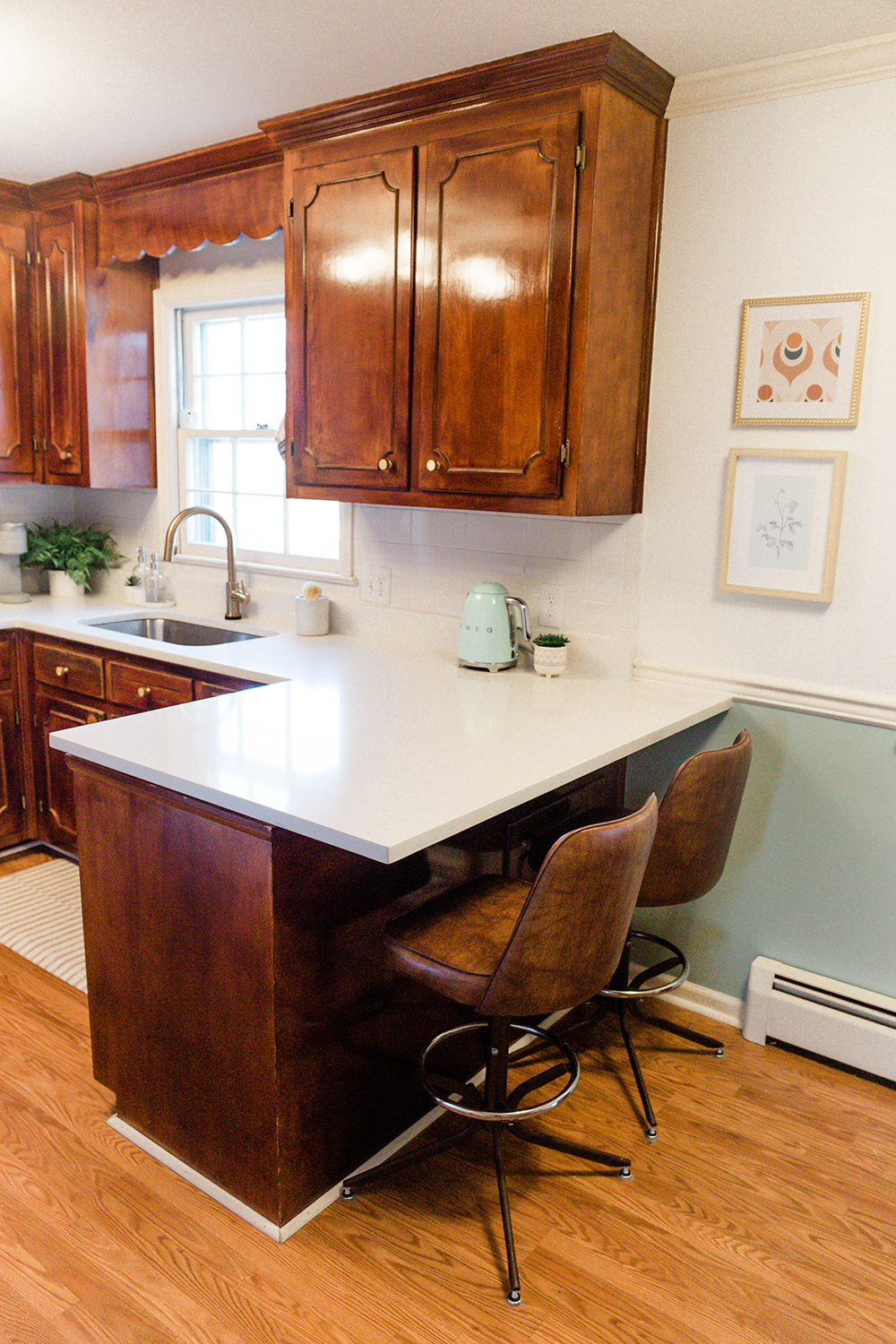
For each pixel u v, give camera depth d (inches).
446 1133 84.6
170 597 149.3
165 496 149.3
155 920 75.0
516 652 110.0
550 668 104.3
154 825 73.4
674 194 94.8
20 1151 79.9
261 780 68.2
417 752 76.5
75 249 134.4
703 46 84.4
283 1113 69.4
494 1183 78.2
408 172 96.0
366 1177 75.4
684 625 101.0
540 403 90.1
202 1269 68.4
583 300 86.1
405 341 99.0
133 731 80.4
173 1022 75.5
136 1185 76.6
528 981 64.0
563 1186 78.0
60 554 151.9
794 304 89.2
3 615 137.6
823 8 76.8
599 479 93.7
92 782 78.3
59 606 146.8
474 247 92.2
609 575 104.9
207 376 143.9
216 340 142.7
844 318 87.0
